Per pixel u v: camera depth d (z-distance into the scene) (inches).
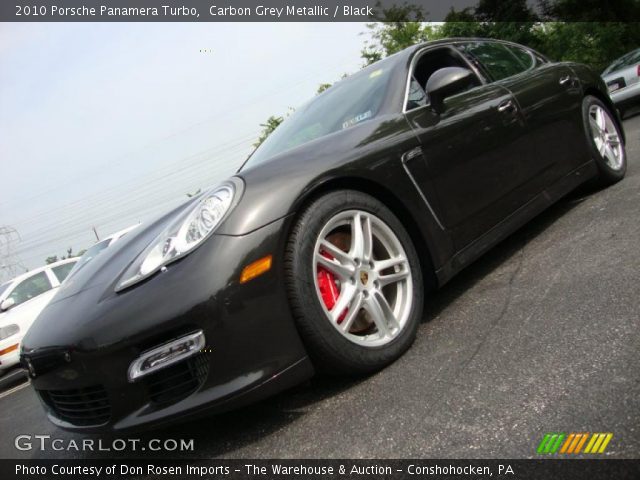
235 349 74.4
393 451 64.5
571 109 149.4
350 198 89.0
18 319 282.7
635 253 102.3
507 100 127.8
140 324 74.6
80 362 78.3
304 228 82.2
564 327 82.7
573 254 113.7
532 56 160.1
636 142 248.7
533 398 66.4
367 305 87.5
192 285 74.5
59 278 334.6
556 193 134.6
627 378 64.4
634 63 408.2
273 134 137.7
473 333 91.0
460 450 60.7
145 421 75.9
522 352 79.0
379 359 86.4
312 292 80.4
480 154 114.1
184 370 76.4
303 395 87.7
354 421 74.4
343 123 113.7
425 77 122.0
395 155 97.8
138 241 97.4
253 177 85.5
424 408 71.8
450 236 103.4
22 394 205.2
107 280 86.7
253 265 76.7
